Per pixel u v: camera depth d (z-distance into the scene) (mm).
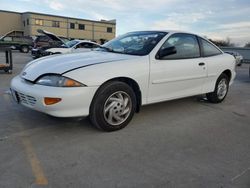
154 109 5238
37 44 19062
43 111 3527
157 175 2822
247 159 3264
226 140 3848
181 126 4363
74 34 58156
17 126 4059
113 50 4695
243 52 33906
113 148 3426
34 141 3553
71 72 3516
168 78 4480
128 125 4266
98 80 3619
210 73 5375
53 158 3111
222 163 3137
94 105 3703
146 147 3496
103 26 62219
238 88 8523
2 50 10344
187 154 3338
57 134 3801
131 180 2715
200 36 5348
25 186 2561
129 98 4020
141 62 4117
